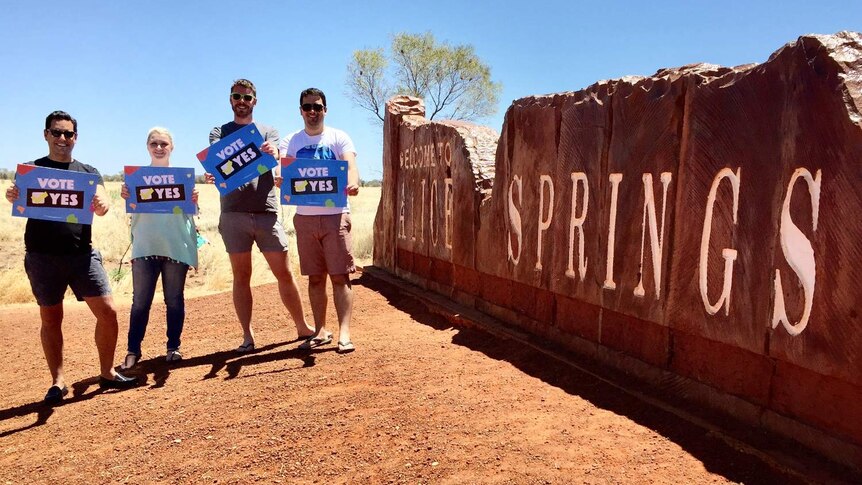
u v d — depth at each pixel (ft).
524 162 18.54
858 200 8.93
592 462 10.36
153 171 17.20
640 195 13.78
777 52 10.36
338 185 17.83
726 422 11.36
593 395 13.58
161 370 17.75
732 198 11.31
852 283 9.06
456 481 10.11
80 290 15.55
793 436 10.34
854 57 9.37
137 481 11.07
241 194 18.04
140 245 17.95
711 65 12.85
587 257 15.75
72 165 15.29
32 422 14.38
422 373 15.65
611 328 15.25
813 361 9.74
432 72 99.55
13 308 31.32
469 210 22.17
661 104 13.07
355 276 32.65
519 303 19.43
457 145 23.12
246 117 17.79
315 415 13.30
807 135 9.75
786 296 10.20
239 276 18.81
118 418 14.14
